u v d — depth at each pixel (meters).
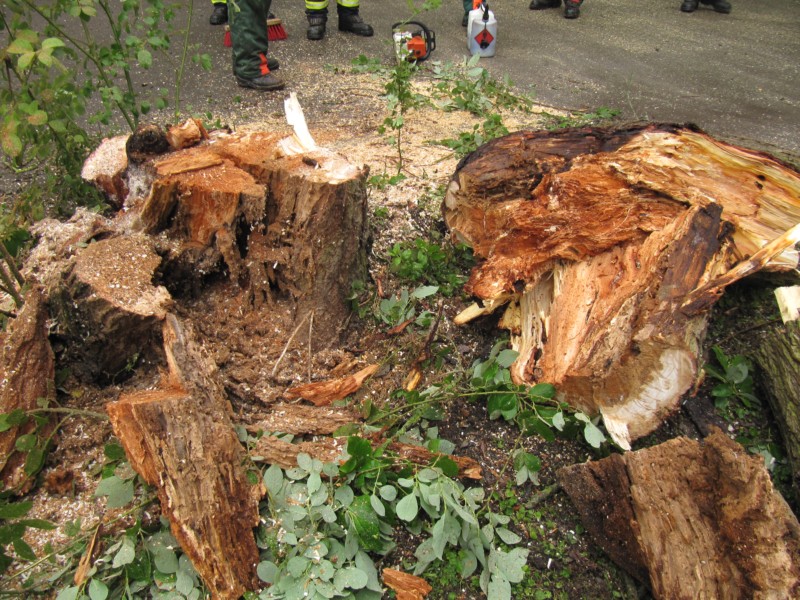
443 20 7.36
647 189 2.68
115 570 1.99
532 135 2.96
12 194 3.74
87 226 2.72
